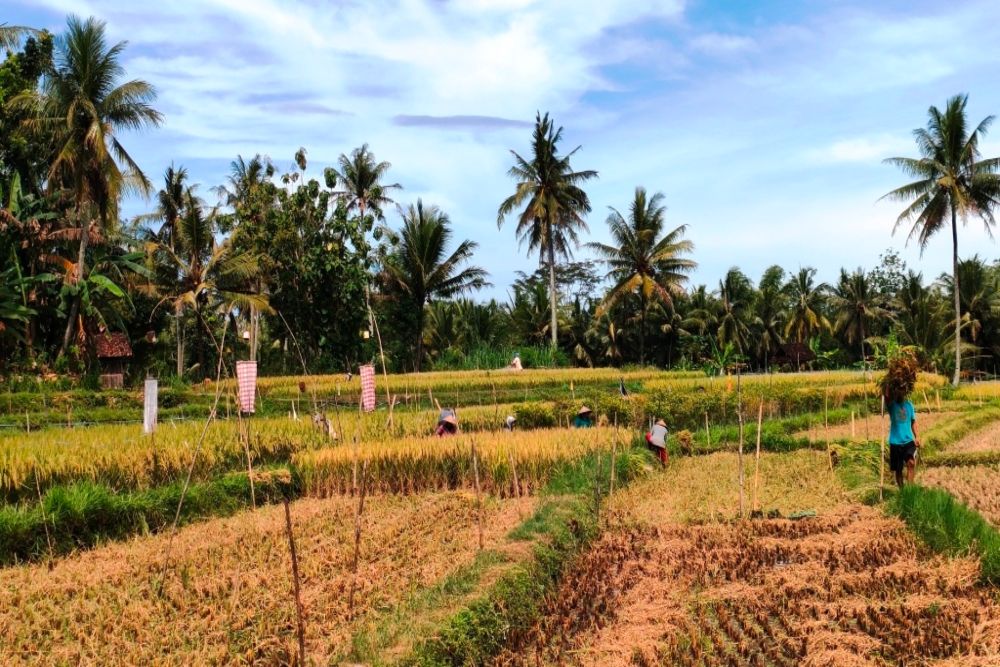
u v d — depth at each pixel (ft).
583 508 34.63
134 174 100.17
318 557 27.63
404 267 150.51
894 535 29.71
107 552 29.71
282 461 49.88
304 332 142.00
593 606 24.08
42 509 30.89
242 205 135.33
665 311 187.01
